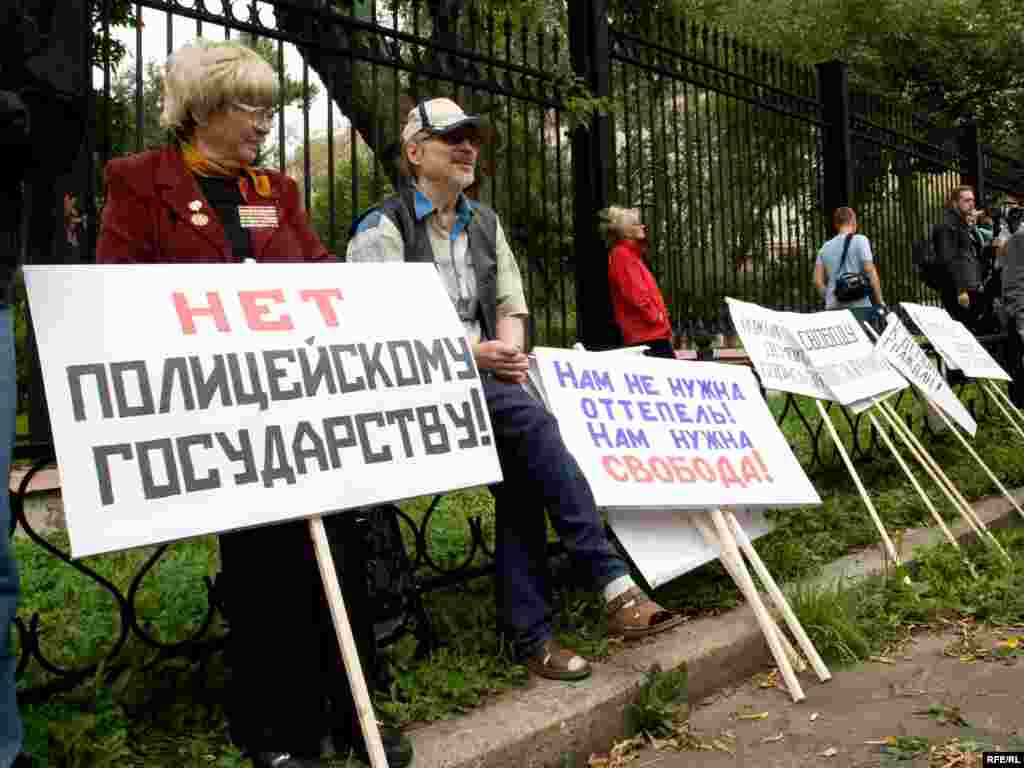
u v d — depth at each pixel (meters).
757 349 4.63
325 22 3.78
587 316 5.31
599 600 3.54
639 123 5.67
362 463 2.50
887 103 9.12
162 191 2.46
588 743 2.78
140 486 2.18
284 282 2.57
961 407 5.72
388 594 2.85
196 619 3.25
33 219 3.18
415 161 3.21
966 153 11.39
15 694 2.08
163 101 2.55
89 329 2.23
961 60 20.61
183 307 2.38
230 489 2.29
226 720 2.68
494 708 2.78
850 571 4.17
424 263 2.89
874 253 8.82
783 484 3.88
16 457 2.58
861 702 3.10
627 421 3.56
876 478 5.96
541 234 5.42
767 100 6.95
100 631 3.10
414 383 2.68
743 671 3.34
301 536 2.45
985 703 3.04
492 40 4.58
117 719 2.56
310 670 2.45
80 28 2.18
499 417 3.07
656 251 5.95
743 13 18.62
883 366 5.32
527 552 3.15
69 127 2.15
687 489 3.50
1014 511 5.58
